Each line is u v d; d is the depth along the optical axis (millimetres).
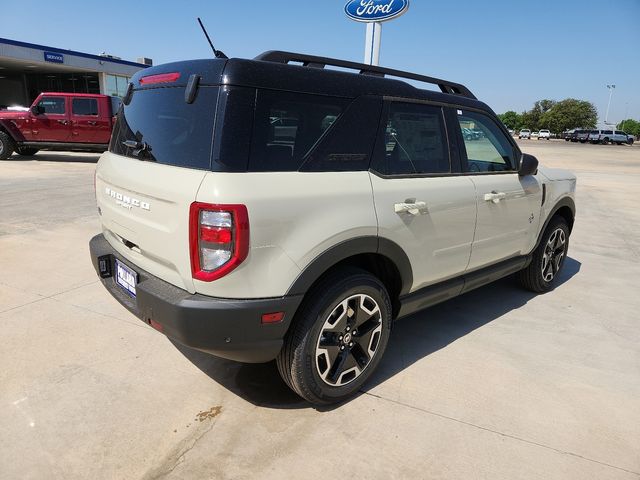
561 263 4766
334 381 2619
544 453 2373
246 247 2117
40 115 14055
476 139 3432
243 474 2172
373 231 2568
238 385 2865
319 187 2363
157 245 2371
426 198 2893
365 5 12172
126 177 2582
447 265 3199
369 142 2643
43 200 8078
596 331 3797
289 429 2484
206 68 2291
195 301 2176
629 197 11141
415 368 3133
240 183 2115
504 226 3668
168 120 2443
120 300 2693
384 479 2170
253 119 2209
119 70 31625
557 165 20594
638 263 5766
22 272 4555
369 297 2688
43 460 2215
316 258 2336
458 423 2578
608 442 2471
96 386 2797
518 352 3402
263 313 2225
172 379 2898
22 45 25109
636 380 3084
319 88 2453
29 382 2807
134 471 2172
